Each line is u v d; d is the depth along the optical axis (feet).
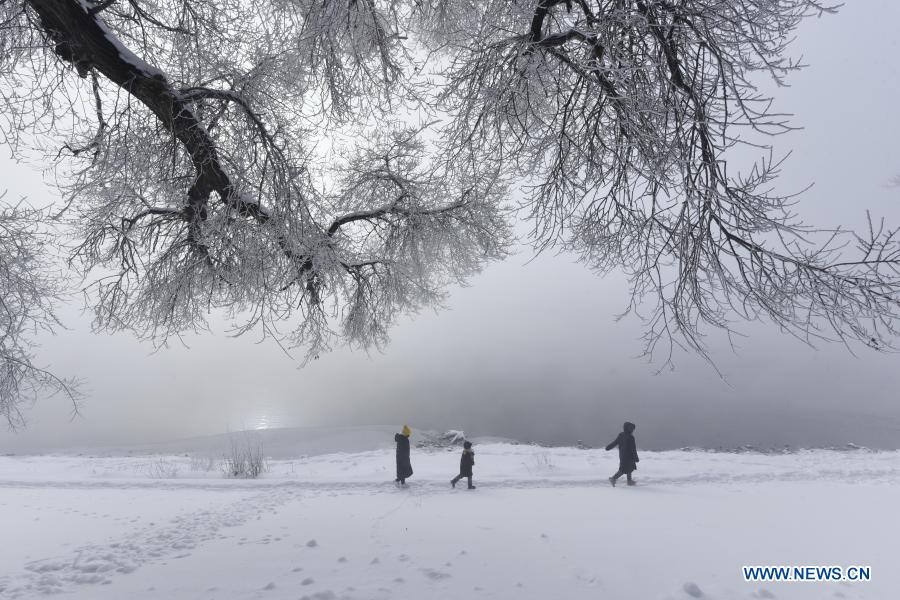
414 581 13.30
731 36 13.29
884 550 16.22
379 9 20.36
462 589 12.61
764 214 12.60
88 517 25.99
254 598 12.25
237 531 21.18
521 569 14.37
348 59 20.07
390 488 35.45
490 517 23.00
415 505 27.30
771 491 30.37
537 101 17.46
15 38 20.53
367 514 24.70
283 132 19.27
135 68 17.28
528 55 14.73
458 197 30.40
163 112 17.85
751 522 21.08
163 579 14.25
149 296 27.32
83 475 49.06
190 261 25.23
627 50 13.71
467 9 19.63
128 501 31.55
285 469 54.08
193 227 22.71
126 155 19.84
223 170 19.67
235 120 19.38
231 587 13.26
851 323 12.21
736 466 45.29
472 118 16.94
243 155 19.34
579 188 17.44
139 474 49.78
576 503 26.84
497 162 18.37
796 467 43.60
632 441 34.32
